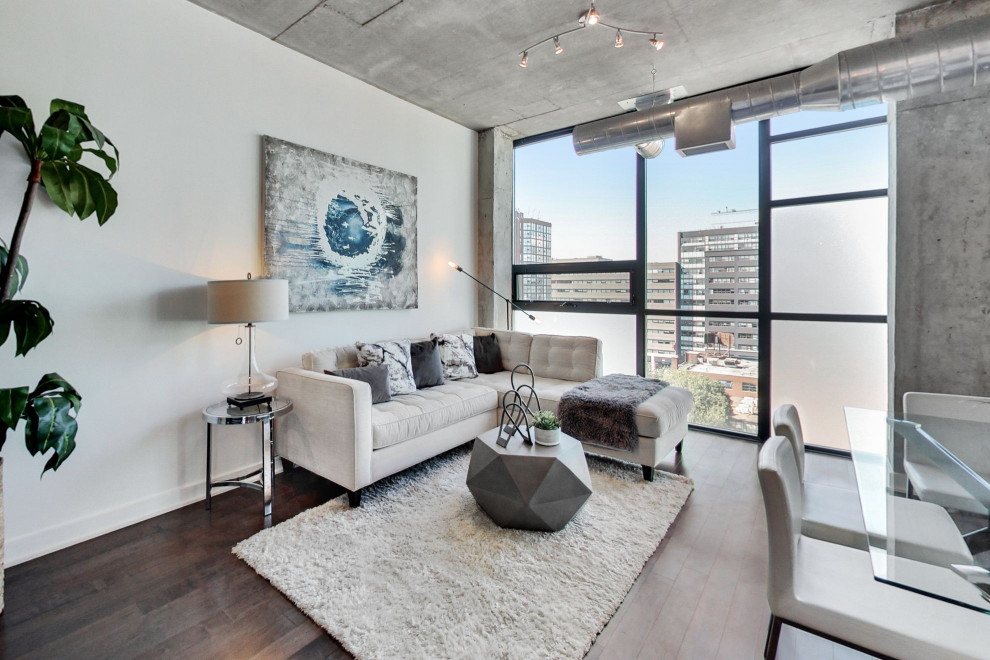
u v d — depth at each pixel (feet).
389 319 12.50
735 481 9.45
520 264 16.26
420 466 10.03
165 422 8.14
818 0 8.20
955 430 6.60
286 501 8.50
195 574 6.29
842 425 11.19
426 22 8.98
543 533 7.21
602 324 14.67
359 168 11.35
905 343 8.48
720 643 5.08
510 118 14.16
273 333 9.80
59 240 6.90
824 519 5.50
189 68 8.30
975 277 7.94
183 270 8.32
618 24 9.02
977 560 3.90
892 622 3.68
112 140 7.38
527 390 11.07
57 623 5.35
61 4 6.85
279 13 8.67
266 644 5.05
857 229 10.89
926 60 7.41
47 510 6.87
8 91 6.40
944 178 8.11
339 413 8.12
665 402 9.78
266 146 9.40
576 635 5.11
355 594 5.78
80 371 7.15
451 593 5.80
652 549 6.83
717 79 11.46
